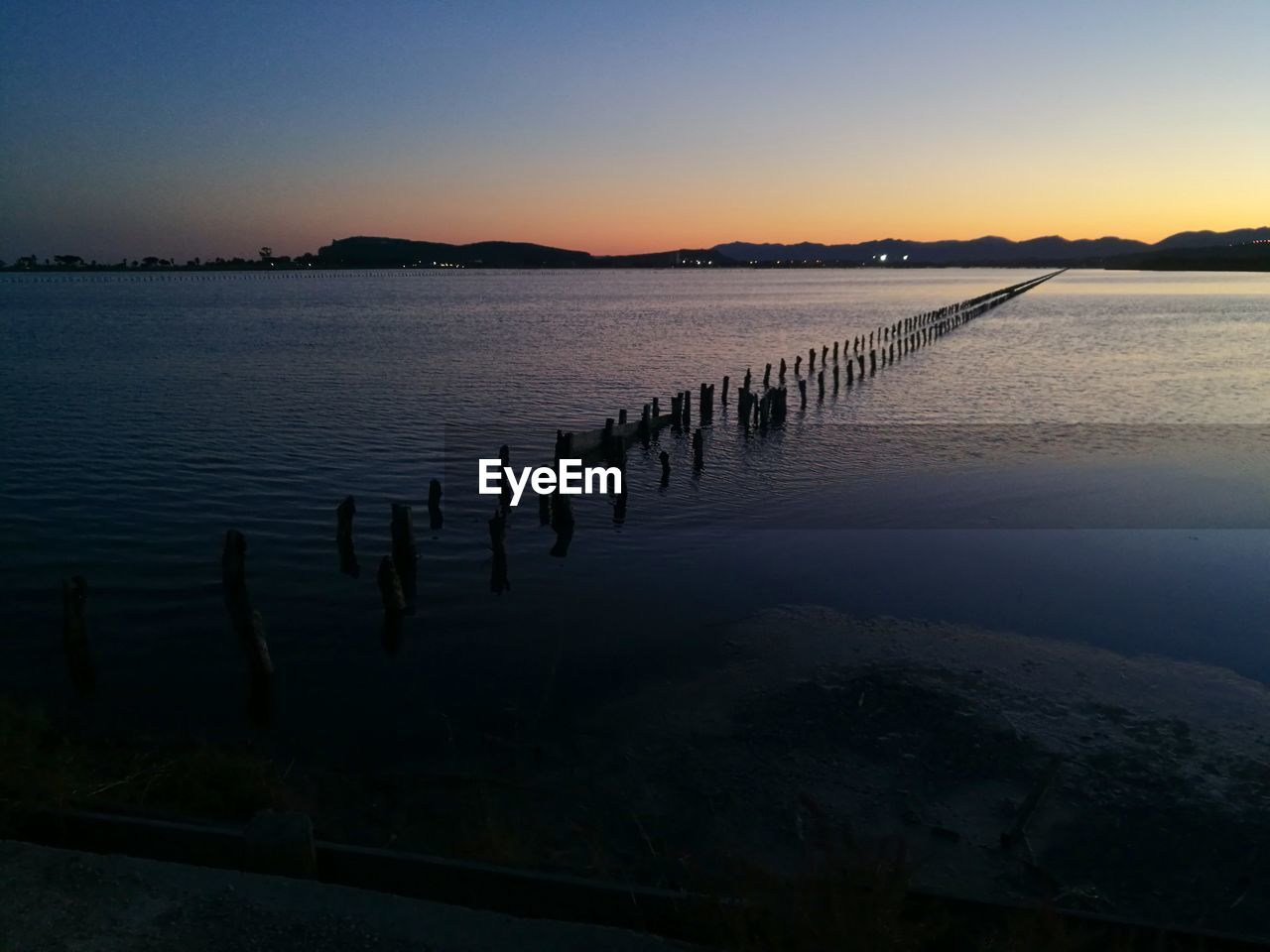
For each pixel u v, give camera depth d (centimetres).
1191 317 7569
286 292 15212
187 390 3334
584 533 1617
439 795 736
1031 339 5703
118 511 1686
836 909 444
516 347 5169
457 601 1257
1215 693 919
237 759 752
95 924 422
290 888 459
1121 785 739
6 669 1012
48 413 2802
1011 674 962
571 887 487
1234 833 672
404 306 10062
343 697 956
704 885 528
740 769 778
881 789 740
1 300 11281
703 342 5594
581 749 827
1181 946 468
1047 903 461
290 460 2156
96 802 577
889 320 7819
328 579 1338
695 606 1218
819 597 1244
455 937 425
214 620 1173
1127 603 1202
